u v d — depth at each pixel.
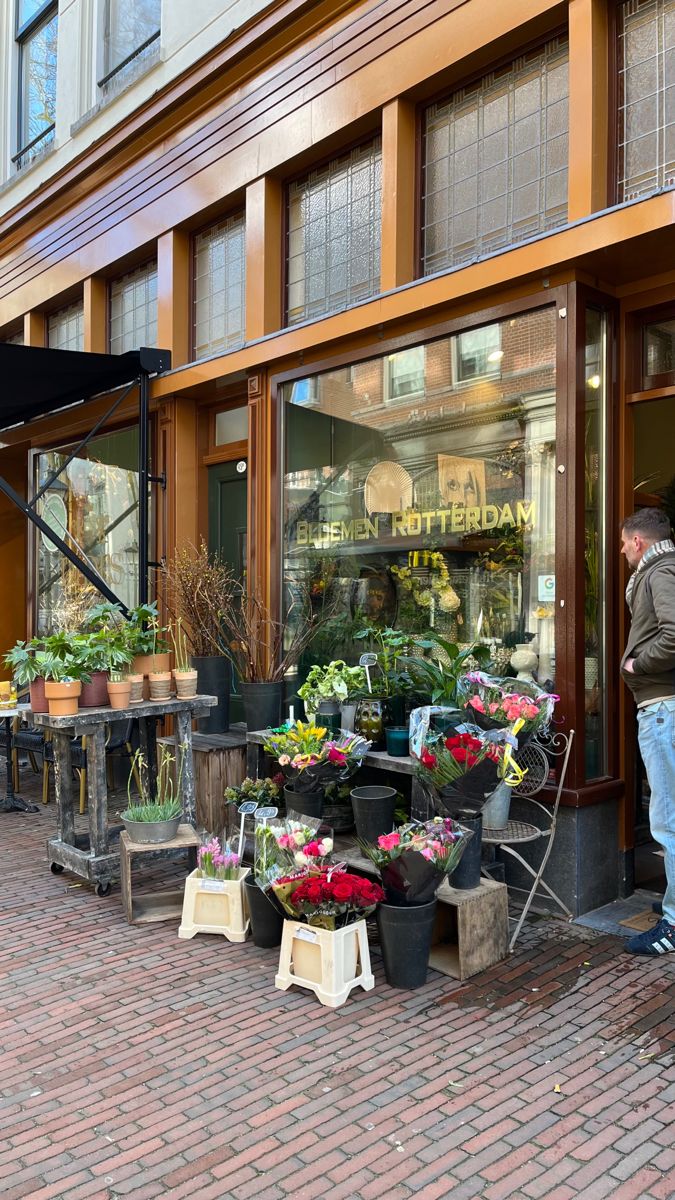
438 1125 2.32
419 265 4.76
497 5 4.13
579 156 3.81
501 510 4.23
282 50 5.34
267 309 5.59
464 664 4.25
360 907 3.08
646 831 4.38
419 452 4.67
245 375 5.74
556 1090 2.48
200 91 5.93
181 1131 2.31
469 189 4.54
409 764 3.85
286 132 5.37
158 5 6.60
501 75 4.36
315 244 5.49
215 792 5.02
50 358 5.75
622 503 4.01
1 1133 2.32
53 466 7.96
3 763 7.68
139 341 7.05
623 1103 2.42
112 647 4.27
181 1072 2.60
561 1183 2.10
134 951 3.52
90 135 7.15
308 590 5.37
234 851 3.99
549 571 3.99
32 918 3.89
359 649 5.06
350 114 4.91
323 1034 2.82
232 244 6.14
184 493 6.38
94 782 4.20
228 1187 2.09
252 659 5.23
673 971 3.26
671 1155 2.20
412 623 4.73
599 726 4.00
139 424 6.50
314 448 5.31
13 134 8.73
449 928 3.49
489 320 4.18
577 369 3.82
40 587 8.19
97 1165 2.18
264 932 3.52
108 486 7.16
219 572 5.76
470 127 4.53
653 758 3.35
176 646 5.47
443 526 4.55
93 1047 2.76
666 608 3.19
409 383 4.70
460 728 3.47
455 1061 2.64
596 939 3.56
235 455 6.14
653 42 3.78
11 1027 2.90
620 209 3.52
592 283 3.87
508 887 4.00
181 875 4.48
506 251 3.96
